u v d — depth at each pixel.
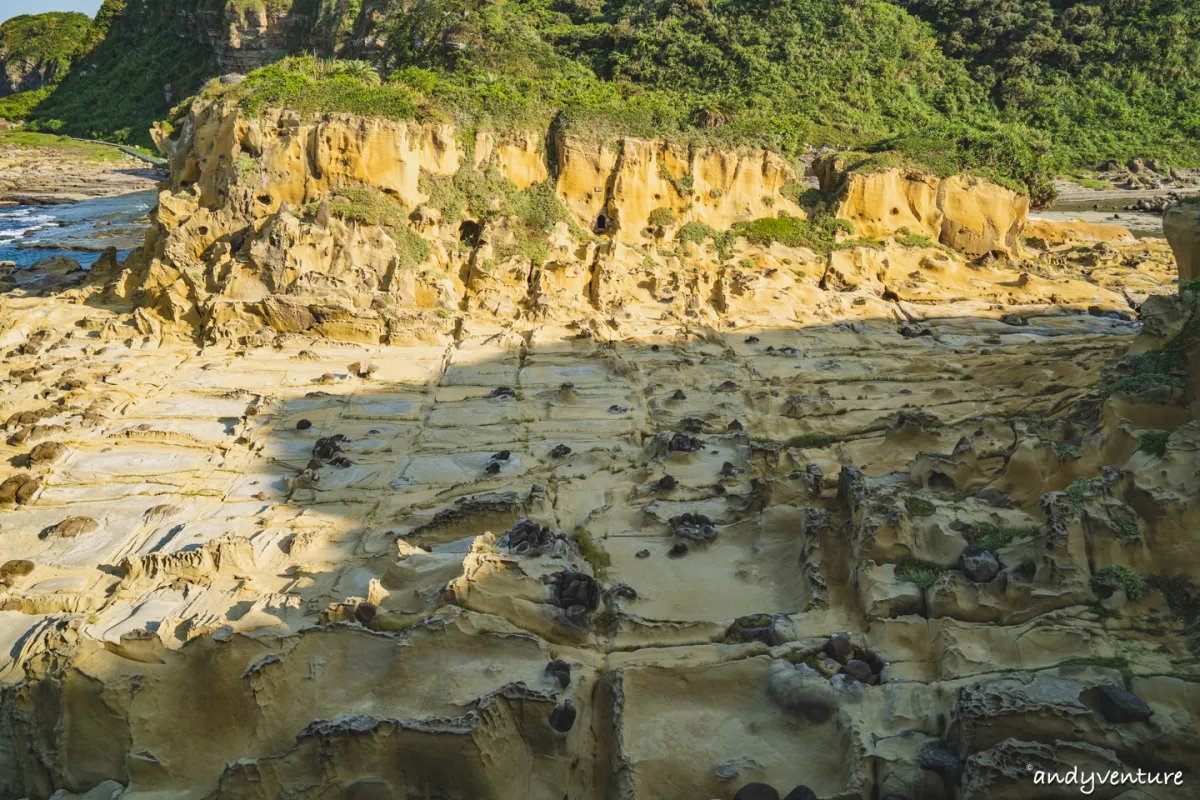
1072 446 23.69
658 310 46.78
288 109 47.66
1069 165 92.31
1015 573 19.81
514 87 54.12
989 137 58.41
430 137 48.97
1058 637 17.84
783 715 17.86
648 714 18.36
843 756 16.80
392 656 19.17
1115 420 23.33
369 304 43.94
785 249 52.09
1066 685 16.36
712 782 16.80
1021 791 14.64
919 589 20.20
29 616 23.14
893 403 34.91
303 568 25.02
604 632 21.34
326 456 31.77
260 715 18.27
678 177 52.56
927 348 42.62
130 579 24.84
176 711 18.70
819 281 51.50
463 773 16.66
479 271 47.25
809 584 21.86
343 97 48.22
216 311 42.50
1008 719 15.59
